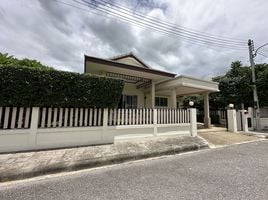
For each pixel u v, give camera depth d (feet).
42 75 16.96
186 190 9.84
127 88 38.68
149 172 13.24
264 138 31.48
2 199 8.91
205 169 13.82
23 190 10.09
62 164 13.82
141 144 21.08
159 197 9.00
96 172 13.48
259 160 16.57
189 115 28.22
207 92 41.50
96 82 19.72
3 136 15.99
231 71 56.24
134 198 8.92
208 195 9.18
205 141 24.94
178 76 32.12
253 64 43.11
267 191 9.64
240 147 23.49
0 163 13.42
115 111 21.74
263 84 43.57
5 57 29.96
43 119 17.72
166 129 25.49
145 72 29.96
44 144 17.51
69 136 18.74
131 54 41.16
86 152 17.08
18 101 16.05
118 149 18.51
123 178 11.97
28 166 13.06
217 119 51.42
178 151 20.24
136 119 23.21
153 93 34.60
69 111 19.04
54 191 9.91
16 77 15.92
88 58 24.86
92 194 9.46
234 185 10.52
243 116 37.96
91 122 20.16
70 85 18.25
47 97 17.21
